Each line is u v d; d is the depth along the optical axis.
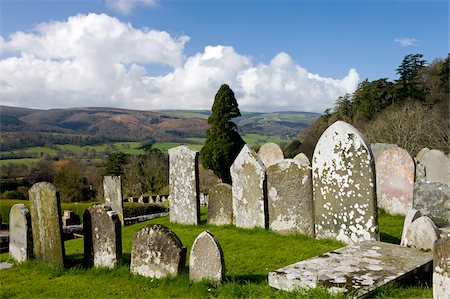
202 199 27.14
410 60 47.75
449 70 44.25
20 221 10.38
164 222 15.66
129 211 24.22
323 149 10.08
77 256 10.95
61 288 8.09
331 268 6.54
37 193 9.98
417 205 11.09
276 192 11.39
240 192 12.34
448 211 10.56
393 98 47.16
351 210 9.60
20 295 7.82
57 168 46.62
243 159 12.20
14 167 48.31
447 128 33.53
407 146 32.69
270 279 6.57
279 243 10.25
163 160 47.53
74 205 27.25
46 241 9.84
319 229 10.29
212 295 6.78
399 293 5.77
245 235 11.45
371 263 6.70
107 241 9.05
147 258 8.20
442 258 5.40
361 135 9.45
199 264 7.42
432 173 15.99
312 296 5.61
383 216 12.86
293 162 10.98
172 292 7.09
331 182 9.95
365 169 9.31
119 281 8.20
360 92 51.88
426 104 41.56
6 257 11.30
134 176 44.50
